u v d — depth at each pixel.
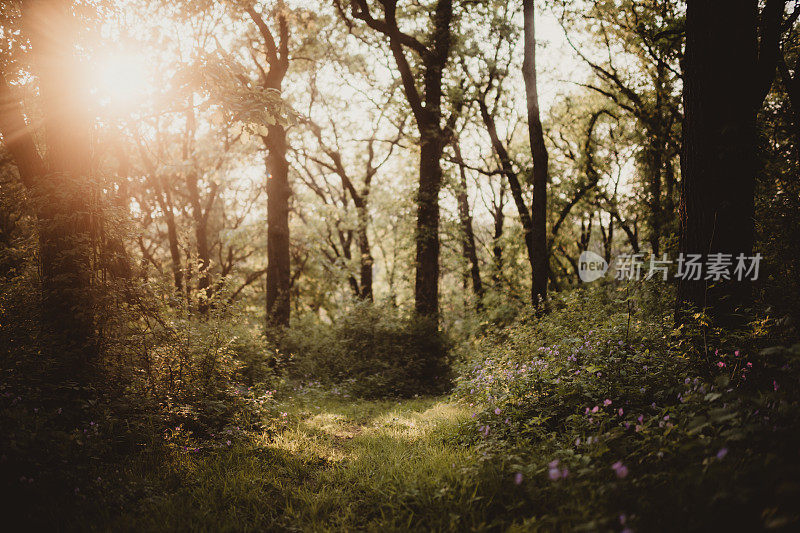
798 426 3.00
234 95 6.59
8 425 3.78
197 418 5.99
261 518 3.81
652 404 4.15
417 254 14.08
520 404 5.24
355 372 11.86
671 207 15.20
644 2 13.84
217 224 27.05
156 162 18.84
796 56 10.34
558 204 18.52
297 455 5.37
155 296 6.46
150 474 4.46
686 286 5.62
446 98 15.04
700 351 5.06
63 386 4.93
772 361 4.18
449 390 11.38
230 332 8.69
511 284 21.00
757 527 2.44
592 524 2.61
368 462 5.03
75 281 5.71
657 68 14.75
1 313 5.39
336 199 26.56
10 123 5.80
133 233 6.33
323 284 27.92
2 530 3.27
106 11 6.10
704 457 3.11
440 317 13.94
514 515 3.28
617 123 18.78
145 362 6.32
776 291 5.50
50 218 5.65
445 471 4.15
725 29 5.24
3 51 5.62
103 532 3.41
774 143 9.99
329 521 3.73
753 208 5.36
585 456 3.35
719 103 5.29
